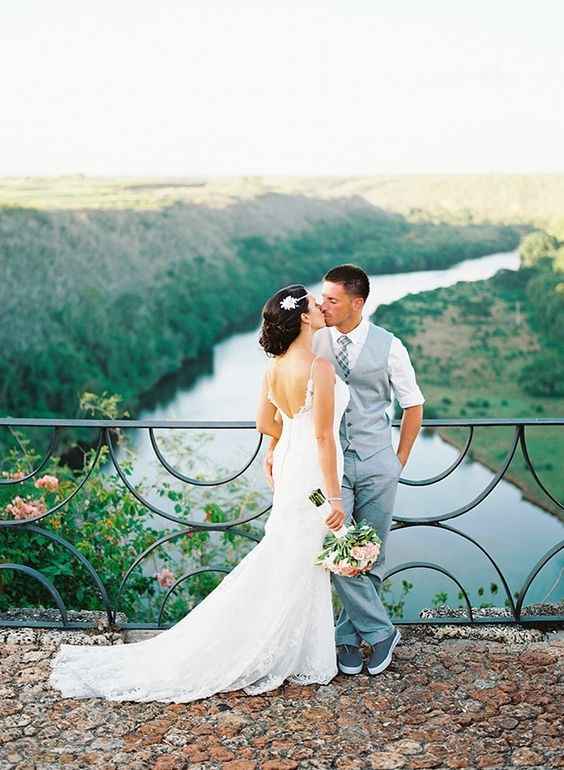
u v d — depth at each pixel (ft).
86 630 12.55
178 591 17.92
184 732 10.24
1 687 11.09
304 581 11.03
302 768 9.57
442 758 9.76
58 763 9.63
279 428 11.68
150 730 10.27
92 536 16.20
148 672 11.15
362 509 11.44
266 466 12.10
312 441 10.96
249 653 11.03
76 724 10.36
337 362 11.13
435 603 16.85
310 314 10.76
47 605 15.58
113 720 10.45
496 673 11.50
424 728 10.32
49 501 16.28
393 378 11.22
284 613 11.01
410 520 12.59
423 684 11.25
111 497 16.83
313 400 10.64
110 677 11.18
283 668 11.19
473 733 10.23
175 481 22.70
